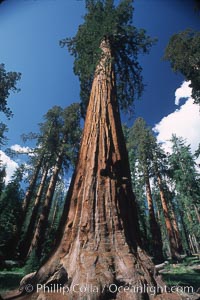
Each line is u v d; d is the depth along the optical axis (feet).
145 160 83.97
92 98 27.12
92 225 16.93
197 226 101.76
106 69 29.73
